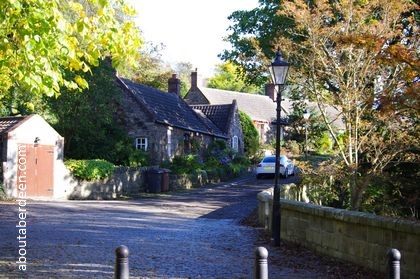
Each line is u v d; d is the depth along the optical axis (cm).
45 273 807
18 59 632
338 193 1786
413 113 1177
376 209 1566
